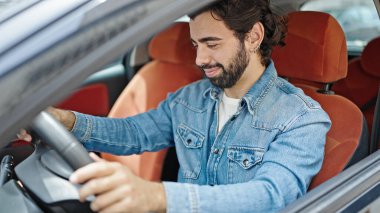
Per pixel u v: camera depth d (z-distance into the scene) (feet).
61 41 1.81
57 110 3.79
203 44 3.46
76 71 1.78
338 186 2.86
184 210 2.54
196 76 6.55
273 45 3.85
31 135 2.52
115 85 8.00
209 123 4.13
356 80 7.72
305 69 4.74
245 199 2.80
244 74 3.78
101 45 1.84
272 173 3.18
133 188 2.20
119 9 1.91
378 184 3.04
